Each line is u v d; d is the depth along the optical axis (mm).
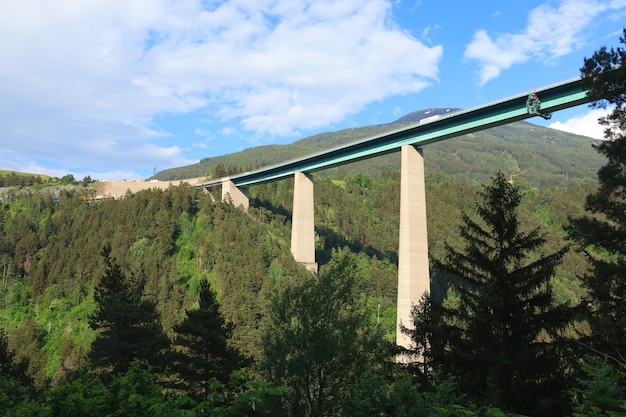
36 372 67688
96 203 156000
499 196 21156
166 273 110500
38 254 134250
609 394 8258
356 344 25969
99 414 11219
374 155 92000
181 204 134500
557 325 19172
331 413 24422
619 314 21734
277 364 26031
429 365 21859
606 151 23844
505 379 17406
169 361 36062
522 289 19312
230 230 121188
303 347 25016
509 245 20766
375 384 11031
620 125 23672
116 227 132125
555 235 119312
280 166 123000
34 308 114938
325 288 26438
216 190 159750
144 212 133000
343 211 163000
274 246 115750
